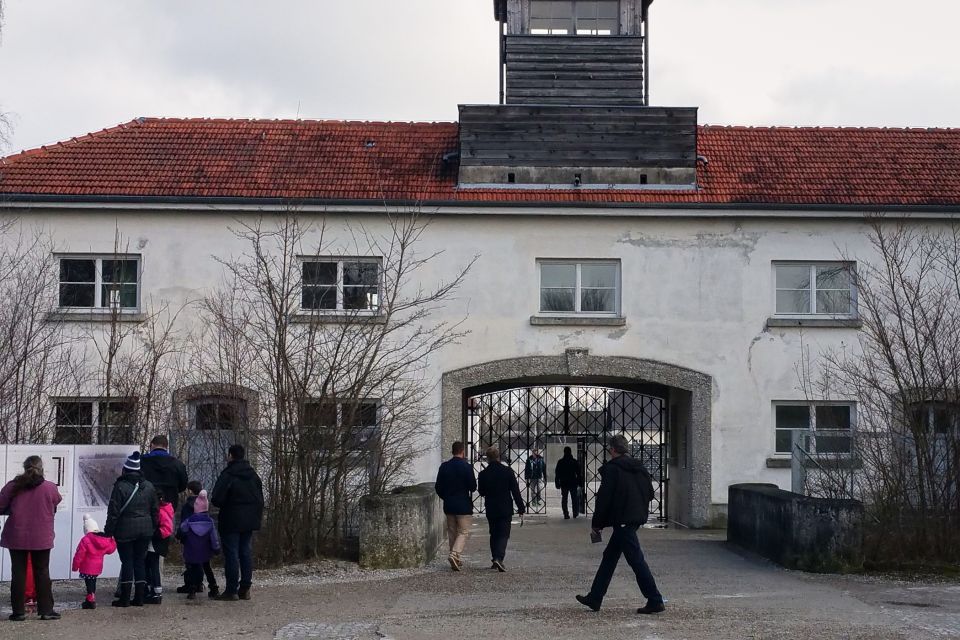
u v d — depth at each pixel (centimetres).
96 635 1086
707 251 2236
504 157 2292
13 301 1997
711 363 2220
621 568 1572
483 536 2098
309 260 2200
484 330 2211
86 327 2150
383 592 1351
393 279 2161
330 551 1620
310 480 1600
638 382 2419
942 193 2250
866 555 1515
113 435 1931
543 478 2956
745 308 2227
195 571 1334
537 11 2462
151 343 2036
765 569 1552
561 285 2252
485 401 2794
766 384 2217
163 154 2327
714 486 2205
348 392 1645
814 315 2242
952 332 1695
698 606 1220
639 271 2233
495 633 1062
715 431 2211
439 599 1293
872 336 1914
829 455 1711
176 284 2183
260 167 2292
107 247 2184
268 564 1559
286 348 1734
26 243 2173
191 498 1374
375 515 1558
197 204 2180
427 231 2219
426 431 1922
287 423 1603
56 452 1396
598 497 1184
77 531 1394
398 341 2184
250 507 1313
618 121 2302
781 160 2381
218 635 1080
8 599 1342
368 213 2197
